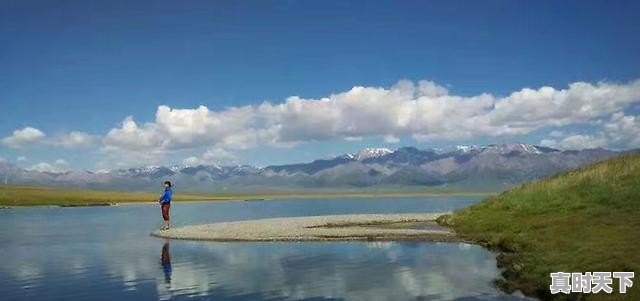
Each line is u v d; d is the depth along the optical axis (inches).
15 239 2037.4
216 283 1116.5
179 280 1154.7
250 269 1275.8
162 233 2165.4
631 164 1984.5
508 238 1560.0
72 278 1194.0
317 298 979.9
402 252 1540.4
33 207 5772.6
